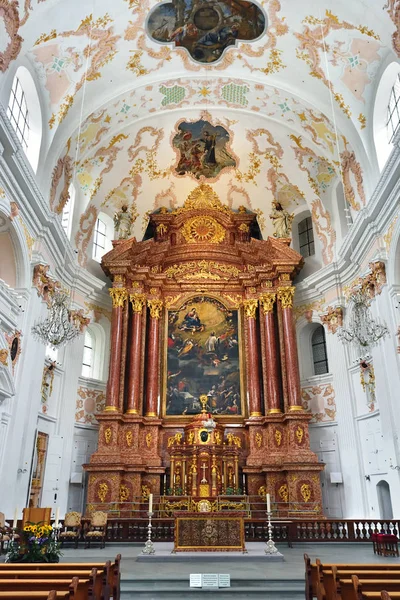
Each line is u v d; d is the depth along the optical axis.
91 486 15.60
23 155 11.50
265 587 7.29
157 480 16.33
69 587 4.17
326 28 13.29
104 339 18.98
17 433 12.12
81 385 17.30
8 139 10.70
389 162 11.99
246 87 16.55
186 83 16.55
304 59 14.54
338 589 4.57
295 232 20.22
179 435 17.14
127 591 7.09
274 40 14.46
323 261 18.45
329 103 15.16
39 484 14.50
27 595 4.00
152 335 18.52
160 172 19.59
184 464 16.34
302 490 15.45
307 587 6.25
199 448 16.25
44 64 13.30
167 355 18.59
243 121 18.06
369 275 14.04
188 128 18.45
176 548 10.02
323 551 11.38
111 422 16.61
